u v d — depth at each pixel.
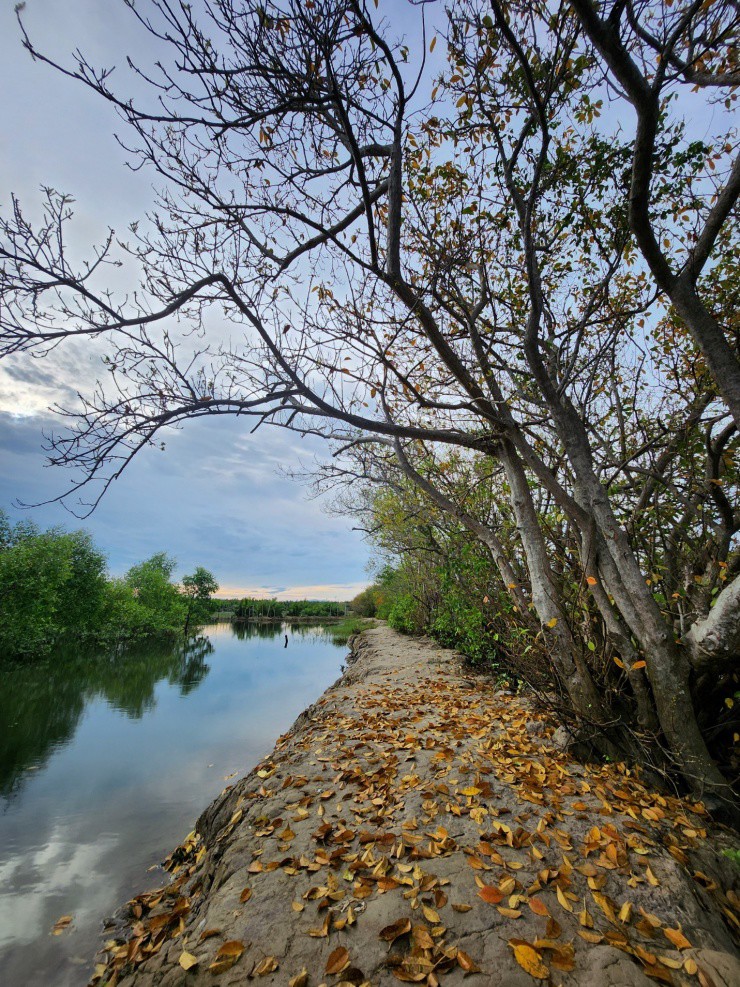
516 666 6.39
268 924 2.65
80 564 24.33
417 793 4.00
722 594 3.83
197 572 44.62
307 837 3.56
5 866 5.14
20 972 3.60
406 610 20.52
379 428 5.31
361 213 5.16
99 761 8.52
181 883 4.28
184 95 3.69
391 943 2.42
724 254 5.43
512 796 3.80
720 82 3.64
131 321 4.34
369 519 14.27
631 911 2.56
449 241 5.06
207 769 8.19
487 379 5.43
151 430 4.64
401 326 5.05
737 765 4.28
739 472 5.65
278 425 5.89
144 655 24.84
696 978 2.15
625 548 4.48
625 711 4.73
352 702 8.18
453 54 4.39
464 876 2.85
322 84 3.89
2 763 8.33
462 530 9.07
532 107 4.54
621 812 3.61
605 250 5.39
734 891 3.07
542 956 2.25
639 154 3.28
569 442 4.89
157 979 2.50
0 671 17.17
